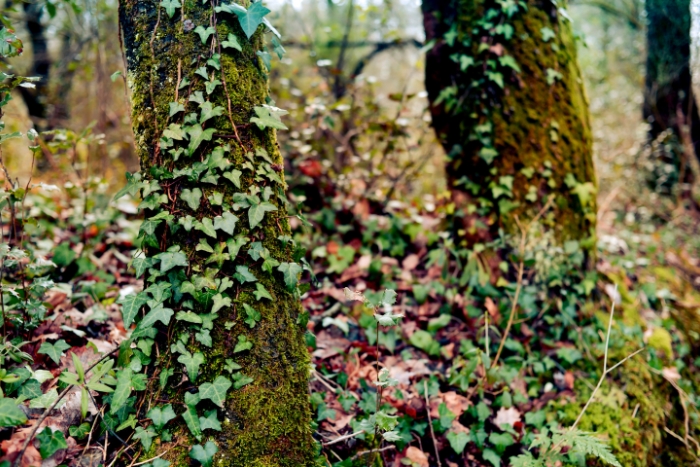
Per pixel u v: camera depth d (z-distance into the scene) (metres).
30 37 6.64
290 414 1.84
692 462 2.59
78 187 3.65
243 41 1.91
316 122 4.34
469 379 2.56
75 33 6.34
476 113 3.33
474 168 3.36
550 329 3.02
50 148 2.86
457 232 3.41
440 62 3.56
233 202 1.83
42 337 2.19
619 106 7.86
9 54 1.92
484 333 2.92
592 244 3.30
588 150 3.48
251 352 1.81
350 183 4.31
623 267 4.08
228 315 1.80
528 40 3.27
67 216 3.90
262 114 1.88
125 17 1.95
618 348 3.00
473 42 3.33
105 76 6.00
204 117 1.78
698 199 6.25
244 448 1.74
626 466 2.38
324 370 2.53
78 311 2.63
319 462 1.89
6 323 2.11
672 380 2.92
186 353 1.75
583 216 3.34
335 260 3.48
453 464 2.29
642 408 2.69
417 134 5.51
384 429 1.97
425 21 3.66
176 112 1.81
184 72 1.84
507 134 3.27
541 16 3.33
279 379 1.84
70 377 1.54
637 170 6.12
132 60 1.93
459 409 2.44
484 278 3.14
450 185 3.55
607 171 6.18
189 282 1.79
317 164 4.14
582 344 2.97
